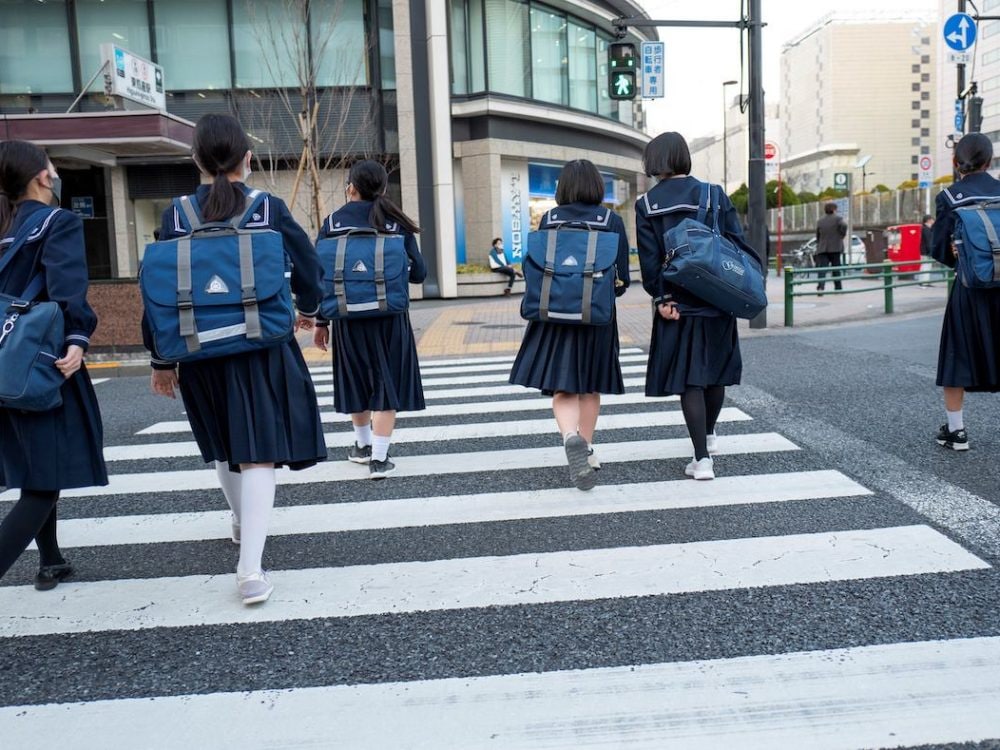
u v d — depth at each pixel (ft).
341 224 15.30
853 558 10.81
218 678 8.32
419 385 15.87
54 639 9.30
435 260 64.80
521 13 70.03
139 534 13.04
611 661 8.41
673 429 18.97
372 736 7.23
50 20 58.54
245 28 59.82
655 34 92.68
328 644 8.99
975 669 8.01
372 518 13.35
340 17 61.82
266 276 9.40
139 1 58.95
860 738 6.99
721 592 9.96
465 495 14.44
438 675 8.25
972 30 49.24
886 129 502.38
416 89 62.95
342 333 15.61
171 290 9.32
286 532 12.80
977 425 17.92
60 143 40.42
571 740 7.09
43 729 7.48
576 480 13.48
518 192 71.46
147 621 9.70
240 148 9.78
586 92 78.74
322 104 61.62
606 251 13.41
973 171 14.92
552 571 10.80
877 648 8.46
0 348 8.91
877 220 123.85
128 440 20.48
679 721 7.31
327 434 20.20
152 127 40.63
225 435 10.13
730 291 13.23
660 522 12.55
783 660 8.30
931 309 42.63
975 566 10.42
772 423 18.89
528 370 14.01
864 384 23.15
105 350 34.65
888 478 14.29
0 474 9.52
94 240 59.82
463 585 10.46
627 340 35.63
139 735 7.35
